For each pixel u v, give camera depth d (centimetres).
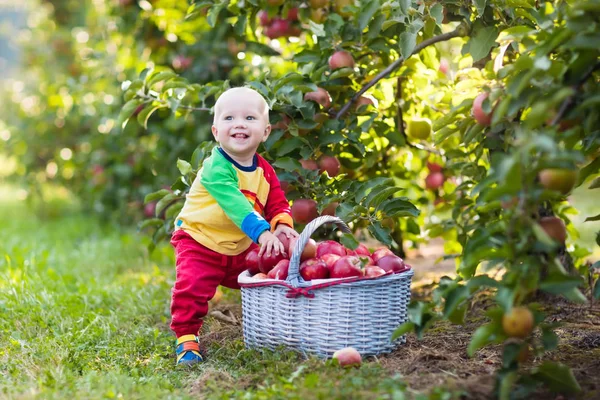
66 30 779
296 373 241
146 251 536
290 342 273
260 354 279
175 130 557
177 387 256
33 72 813
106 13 598
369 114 343
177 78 355
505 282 209
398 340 285
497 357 271
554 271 209
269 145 326
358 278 265
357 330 269
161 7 521
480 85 300
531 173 202
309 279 272
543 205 332
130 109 354
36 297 371
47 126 725
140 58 566
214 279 295
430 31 325
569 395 225
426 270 470
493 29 304
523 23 299
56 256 511
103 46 633
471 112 286
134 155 618
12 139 742
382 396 219
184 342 289
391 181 321
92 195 672
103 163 646
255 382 250
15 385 254
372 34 337
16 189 927
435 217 418
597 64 221
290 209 309
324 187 328
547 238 196
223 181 282
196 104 411
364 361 268
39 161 754
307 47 399
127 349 299
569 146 238
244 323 293
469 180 354
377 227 313
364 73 351
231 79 493
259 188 297
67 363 275
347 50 348
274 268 279
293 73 325
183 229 296
